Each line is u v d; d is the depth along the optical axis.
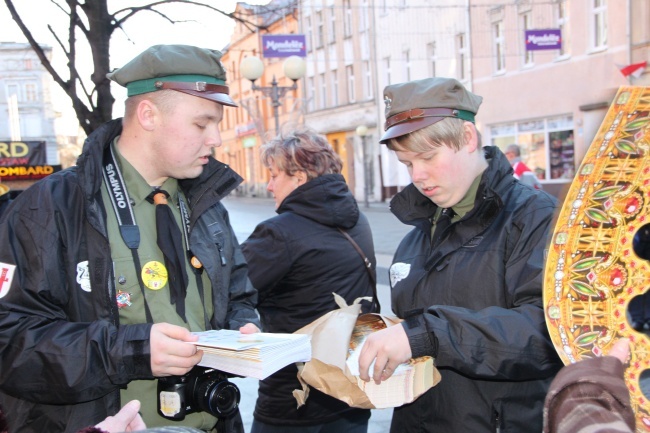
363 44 27.38
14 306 1.58
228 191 1.95
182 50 1.77
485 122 20.73
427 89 1.81
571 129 17.64
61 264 1.64
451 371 1.84
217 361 1.53
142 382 1.81
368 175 27.67
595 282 1.13
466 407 1.81
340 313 1.90
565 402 0.97
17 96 9.62
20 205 1.65
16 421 1.67
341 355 1.76
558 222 1.14
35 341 1.55
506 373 1.59
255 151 40.34
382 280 8.36
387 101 1.88
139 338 1.54
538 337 1.58
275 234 2.40
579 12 16.98
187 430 1.09
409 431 1.97
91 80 3.26
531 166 19.16
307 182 2.49
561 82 17.77
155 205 1.85
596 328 1.12
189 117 1.76
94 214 1.68
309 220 2.46
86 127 3.28
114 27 3.29
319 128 30.91
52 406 1.66
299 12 26.02
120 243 1.75
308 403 2.37
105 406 1.69
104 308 1.67
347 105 28.47
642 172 1.09
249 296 2.12
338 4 28.62
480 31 20.50
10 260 1.59
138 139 1.82
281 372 2.39
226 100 1.78
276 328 2.50
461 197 1.86
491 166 1.83
